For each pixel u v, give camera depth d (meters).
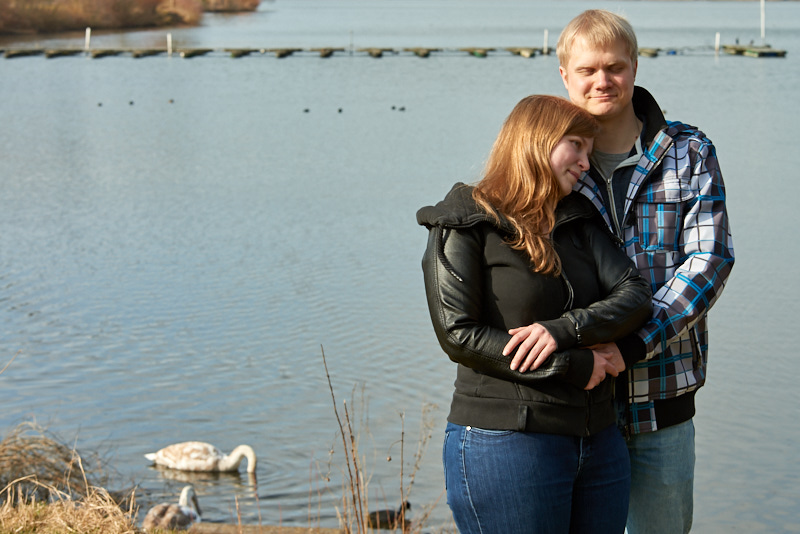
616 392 3.34
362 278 13.99
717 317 12.01
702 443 8.74
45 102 38.41
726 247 3.27
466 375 2.97
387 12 137.75
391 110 34.81
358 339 11.44
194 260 15.09
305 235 16.61
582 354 2.84
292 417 9.41
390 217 18.03
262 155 25.77
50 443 6.78
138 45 64.06
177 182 22.08
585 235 3.10
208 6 127.25
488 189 2.99
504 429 2.86
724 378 10.11
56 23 76.38
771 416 9.26
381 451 8.53
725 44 63.41
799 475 8.19
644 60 52.41
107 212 18.78
